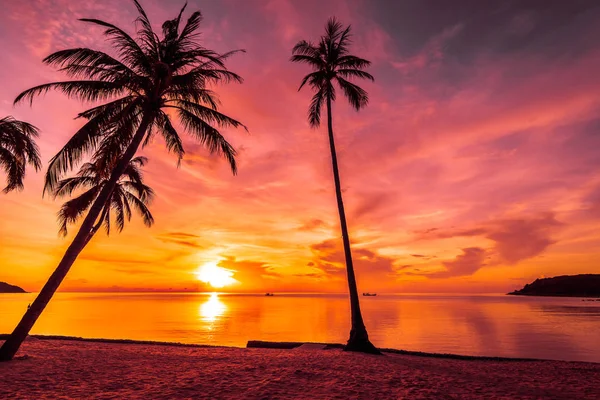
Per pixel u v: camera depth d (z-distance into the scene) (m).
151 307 84.81
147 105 12.20
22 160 13.18
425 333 33.66
